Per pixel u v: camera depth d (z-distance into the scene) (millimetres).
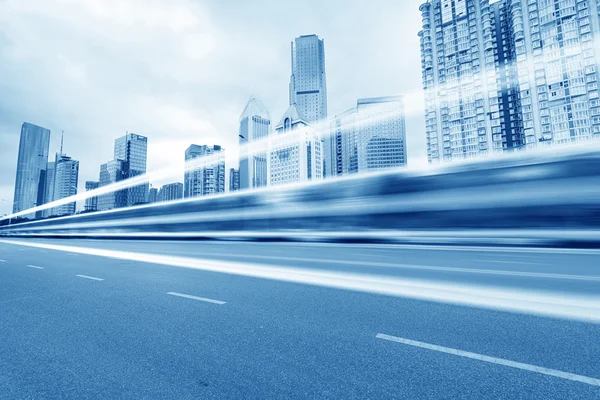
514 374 2816
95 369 3045
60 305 5254
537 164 12641
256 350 3410
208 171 142875
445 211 14383
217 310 4859
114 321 4414
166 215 25250
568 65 69625
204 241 22125
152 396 2578
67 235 37781
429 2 96375
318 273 7785
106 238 30562
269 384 2725
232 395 2572
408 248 13781
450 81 91750
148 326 4199
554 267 8125
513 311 4555
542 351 3258
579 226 11703
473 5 87812
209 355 3307
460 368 2939
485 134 85438
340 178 17609
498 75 84062
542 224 12297
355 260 9992
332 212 17609
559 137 70500
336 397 2510
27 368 3078
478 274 7215
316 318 4414
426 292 5723
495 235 13164
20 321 4465
